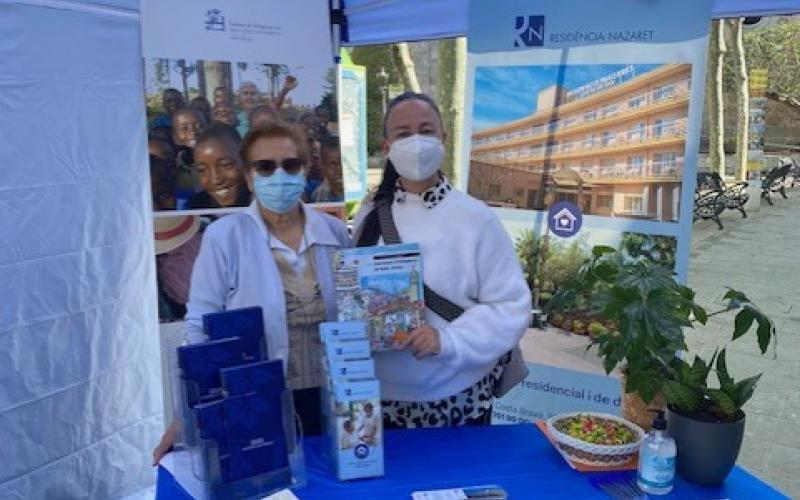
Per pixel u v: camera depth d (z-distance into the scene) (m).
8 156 2.10
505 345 1.75
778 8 2.29
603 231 2.46
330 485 1.49
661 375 1.61
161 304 2.49
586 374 2.56
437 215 1.79
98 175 2.36
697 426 1.48
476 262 1.78
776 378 4.12
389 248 1.71
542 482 1.51
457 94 5.60
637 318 1.56
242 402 1.38
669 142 2.30
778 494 1.49
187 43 2.47
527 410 2.72
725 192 10.79
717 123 12.81
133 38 2.41
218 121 2.54
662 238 2.36
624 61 2.35
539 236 2.60
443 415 1.86
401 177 1.84
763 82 12.69
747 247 8.70
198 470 1.41
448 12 2.85
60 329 2.29
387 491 1.46
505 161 2.64
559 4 2.44
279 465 1.42
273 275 1.83
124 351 2.52
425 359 1.79
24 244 2.16
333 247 1.92
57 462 2.33
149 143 2.44
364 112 5.41
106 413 2.48
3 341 2.14
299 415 1.81
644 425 1.80
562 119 2.50
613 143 2.41
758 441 3.30
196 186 2.52
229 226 1.84
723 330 5.06
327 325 1.59
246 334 1.54
